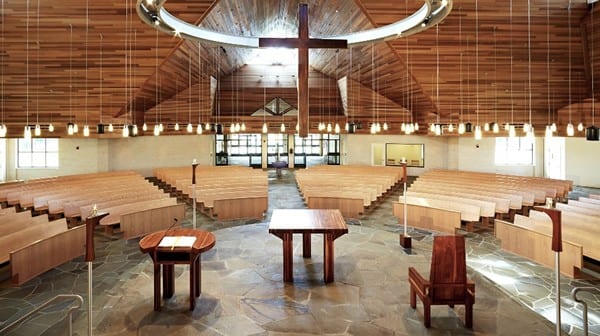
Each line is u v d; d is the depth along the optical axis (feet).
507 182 37.35
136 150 50.83
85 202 27.94
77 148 48.01
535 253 20.33
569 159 48.75
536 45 32.81
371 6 28.02
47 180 37.06
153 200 28.66
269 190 46.93
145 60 33.19
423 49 33.45
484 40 32.35
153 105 45.75
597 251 18.94
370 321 13.99
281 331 13.28
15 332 13.47
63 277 18.85
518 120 39.45
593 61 33.50
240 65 57.11
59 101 36.19
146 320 14.07
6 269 18.72
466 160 52.70
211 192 33.24
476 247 24.16
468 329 13.39
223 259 20.68
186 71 41.70
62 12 28.48
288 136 68.59
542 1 29.32
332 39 20.93
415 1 27.20
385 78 42.42
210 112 49.34
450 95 38.29
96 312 14.88
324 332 13.21
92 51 31.91
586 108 35.96
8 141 48.42
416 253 21.75
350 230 26.86
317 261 20.39
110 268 20.02
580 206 26.03
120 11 28.50
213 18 29.43
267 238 24.70
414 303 15.02
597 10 29.55
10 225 20.36
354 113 50.98
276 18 38.45
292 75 58.44
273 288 16.88
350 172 48.57
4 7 27.91
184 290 16.72
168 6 27.12
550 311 15.74
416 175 56.59
